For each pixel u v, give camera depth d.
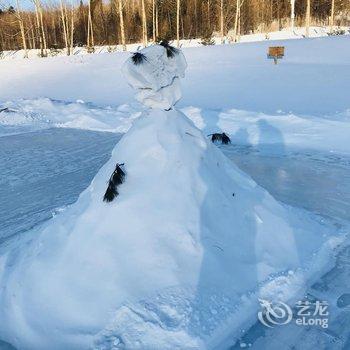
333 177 6.16
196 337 2.68
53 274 3.15
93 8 46.94
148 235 3.17
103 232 3.23
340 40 24.55
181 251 3.15
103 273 3.05
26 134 10.71
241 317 2.95
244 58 21.72
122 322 2.79
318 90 13.19
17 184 6.68
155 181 3.38
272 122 9.23
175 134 3.56
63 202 5.73
